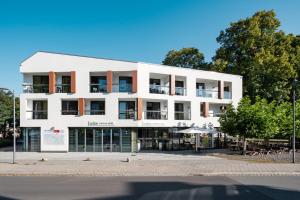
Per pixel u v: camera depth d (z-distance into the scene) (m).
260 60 52.00
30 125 43.88
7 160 31.53
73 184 18.33
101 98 43.25
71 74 43.53
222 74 50.84
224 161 29.25
